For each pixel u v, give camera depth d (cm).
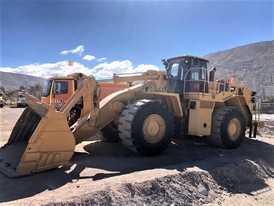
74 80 1203
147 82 764
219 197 529
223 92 871
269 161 773
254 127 1050
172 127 705
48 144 529
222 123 828
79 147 782
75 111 824
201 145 882
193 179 544
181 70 839
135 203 440
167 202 468
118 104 691
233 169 633
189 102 810
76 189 447
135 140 640
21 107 3700
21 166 506
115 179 489
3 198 420
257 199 537
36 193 440
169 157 691
